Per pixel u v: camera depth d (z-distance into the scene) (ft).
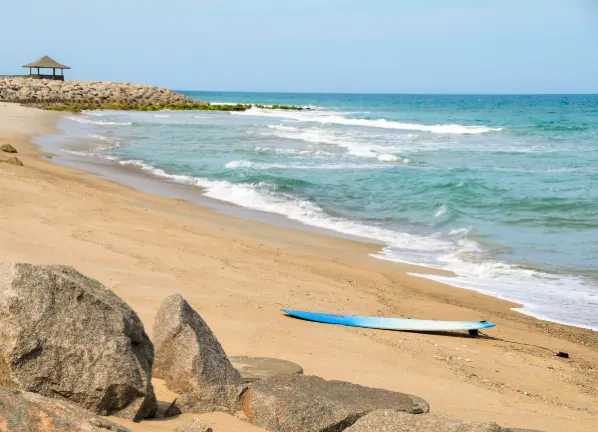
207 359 18.22
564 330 34.01
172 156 94.79
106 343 15.58
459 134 149.59
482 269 43.96
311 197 66.95
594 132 156.35
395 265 44.62
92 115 183.11
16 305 14.97
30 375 14.83
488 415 21.57
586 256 47.06
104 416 15.52
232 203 63.36
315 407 16.56
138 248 39.88
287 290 36.27
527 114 261.85
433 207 62.28
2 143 95.66
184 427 14.76
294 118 204.74
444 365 27.50
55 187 57.82
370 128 163.32
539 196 67.56
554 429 21.09
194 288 33.60
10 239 36.99
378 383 23.56
